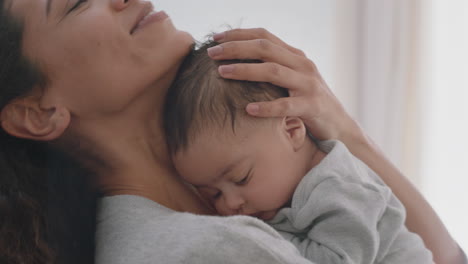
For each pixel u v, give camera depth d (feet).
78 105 2.49
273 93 2.73
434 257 3.36
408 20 6.40
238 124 2.63
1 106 2.43
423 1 6.42
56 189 2.64
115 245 2.36
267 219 2.82
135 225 2.40
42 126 2.50
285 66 2.93
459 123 6.74
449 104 6.70
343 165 2.70
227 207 2.76
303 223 2.60
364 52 6.37
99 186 2.76
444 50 6.61
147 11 2.63
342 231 2.50
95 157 2.67
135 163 2.68
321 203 2.54
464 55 6.64
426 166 6.80
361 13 6.30
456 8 6.54
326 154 2.87
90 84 2.44
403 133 6.62
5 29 2.41
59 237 2.59
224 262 2.08
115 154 2.65
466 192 6.87
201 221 2.21
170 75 2.72
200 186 2.82
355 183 2.61
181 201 2.80
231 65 2.61
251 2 5.97
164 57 2.57
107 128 2.61
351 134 3.26
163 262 2.09
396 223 2.62
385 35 6.35
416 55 6.50
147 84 2.56
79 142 2.62
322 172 2.63
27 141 2.56
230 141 2.64
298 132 2.78
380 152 3.42
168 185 2.78
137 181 2.67
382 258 2.59
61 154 2.67
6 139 2.52
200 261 2.06
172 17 5.74
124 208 2.50
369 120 6.49
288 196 2.75
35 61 2.41
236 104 2.64
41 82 2.43
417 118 6.64
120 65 2.46
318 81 3.01
